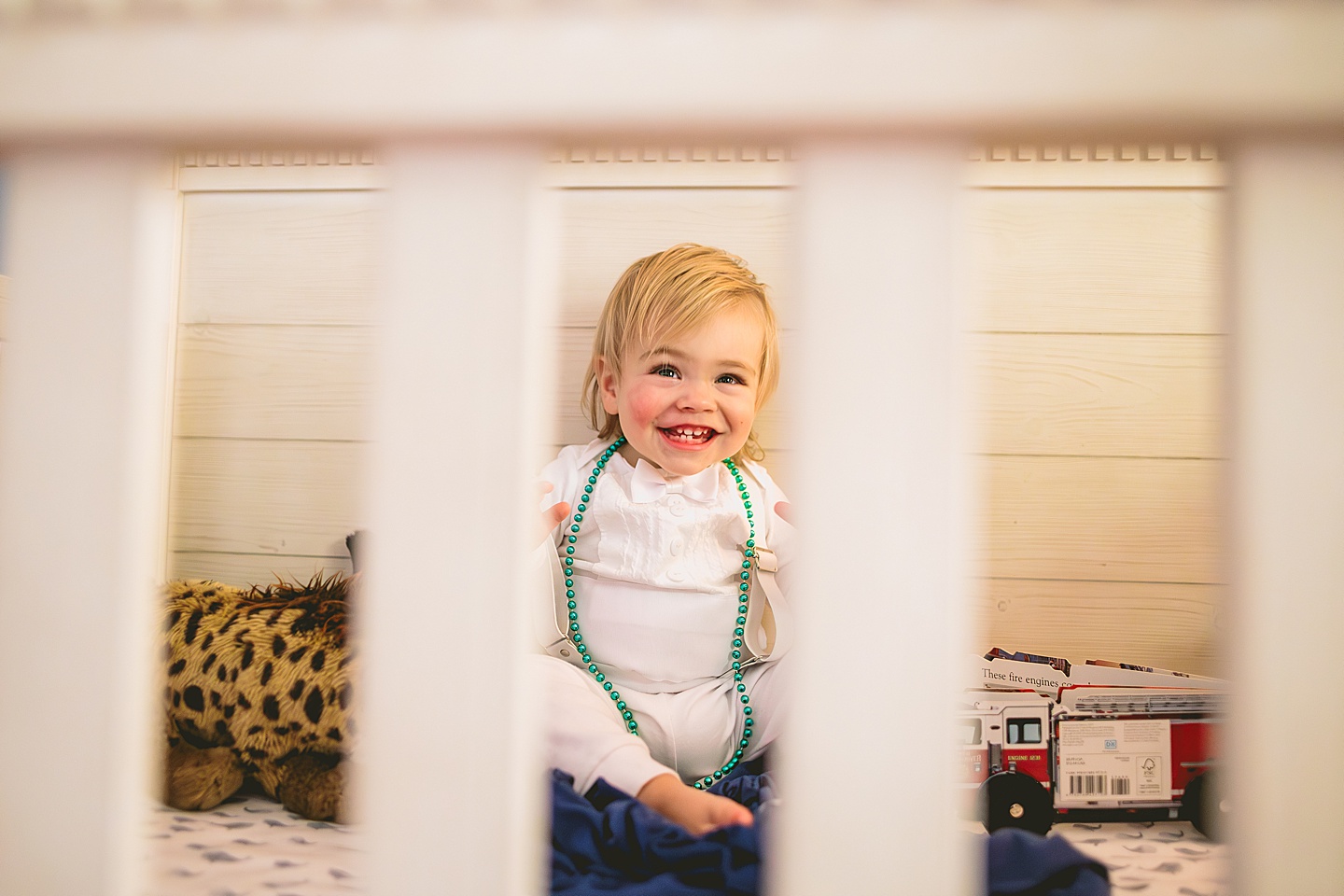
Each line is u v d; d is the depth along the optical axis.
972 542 0.42
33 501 0.45
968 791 0.87
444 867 0.43
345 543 1.28
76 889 0.45
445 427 0.43
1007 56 0.40
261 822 0.86
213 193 1.29
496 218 0.42
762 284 1.21
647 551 1.11
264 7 0.42
